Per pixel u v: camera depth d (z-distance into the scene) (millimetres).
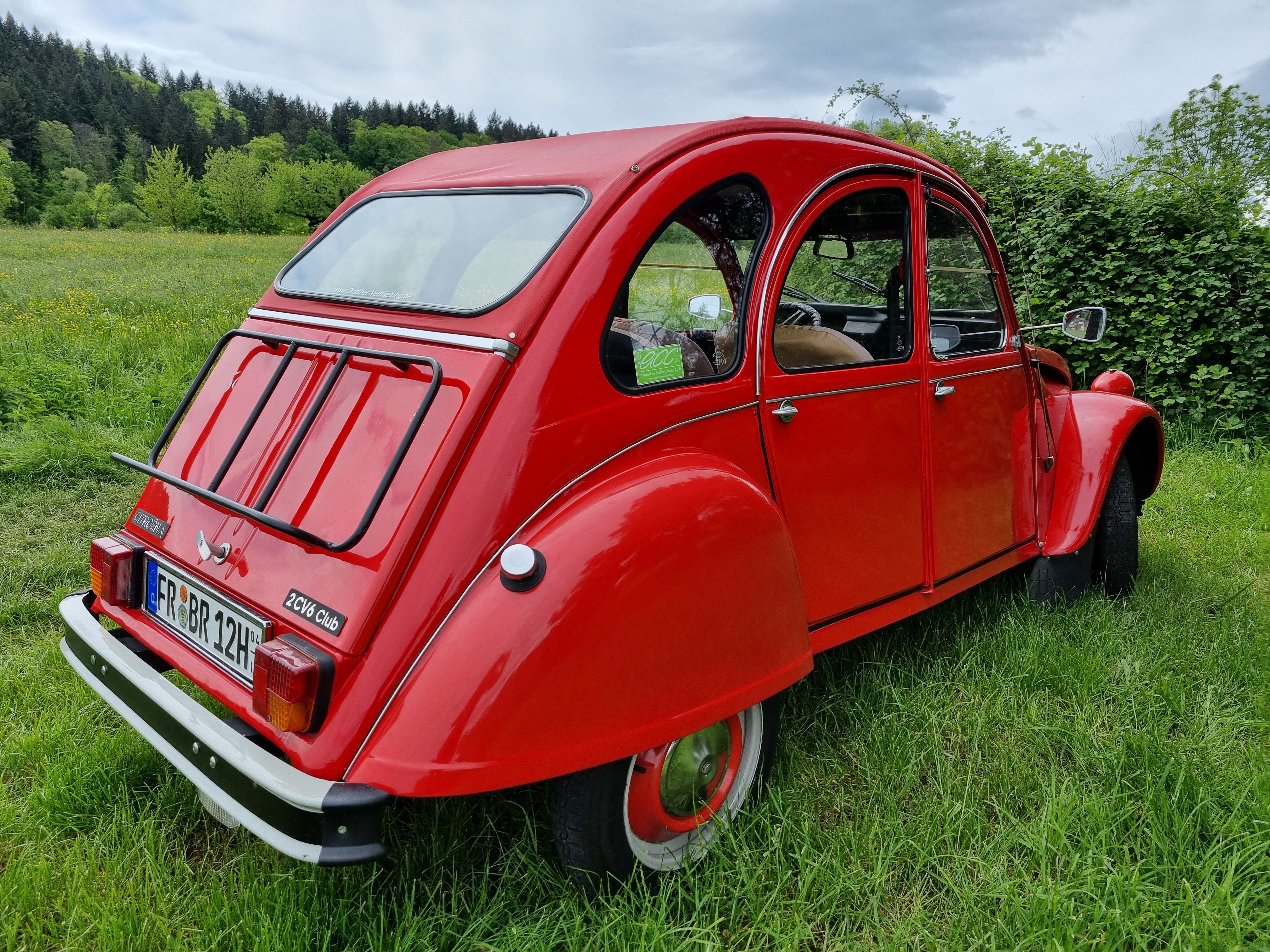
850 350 2566
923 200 2801
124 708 2035
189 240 46000
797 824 2176
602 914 1830
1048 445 3436
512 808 2199
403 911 1874
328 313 2334
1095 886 1964
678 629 1835
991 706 2803
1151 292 7137
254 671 1709
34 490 4738
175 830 2205
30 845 2064
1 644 3158
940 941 1860
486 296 2002
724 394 2148
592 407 1888
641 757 1897
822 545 2428
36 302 11828
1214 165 8219
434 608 1684
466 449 1781
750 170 2246
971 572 3006
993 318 3201
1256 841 2070
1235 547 4488
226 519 2076
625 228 1979
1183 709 2752
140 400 6148
